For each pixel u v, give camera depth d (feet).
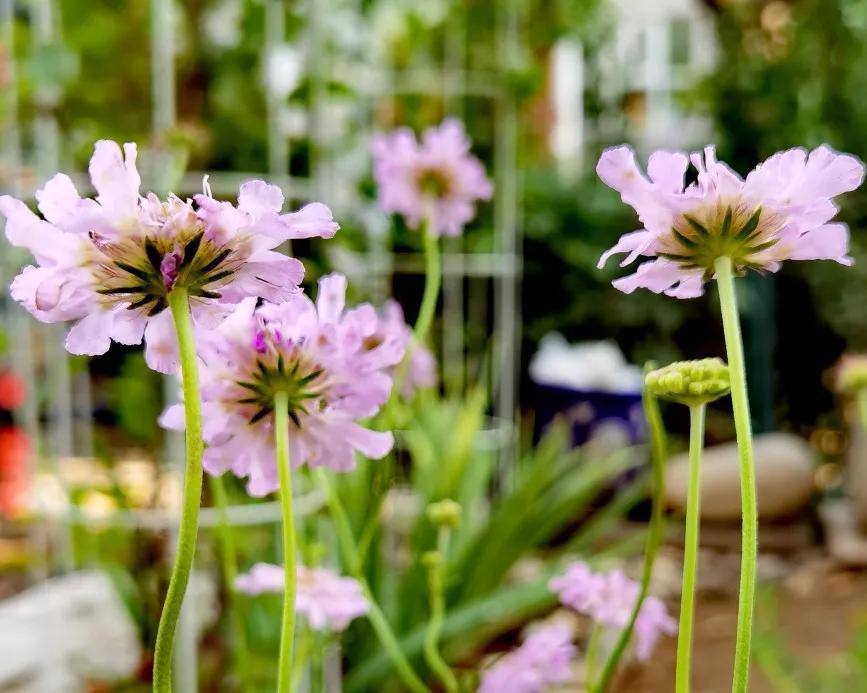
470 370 7.68
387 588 3.67
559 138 10.46
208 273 1.30
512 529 4.18
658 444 1.53
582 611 1.95
